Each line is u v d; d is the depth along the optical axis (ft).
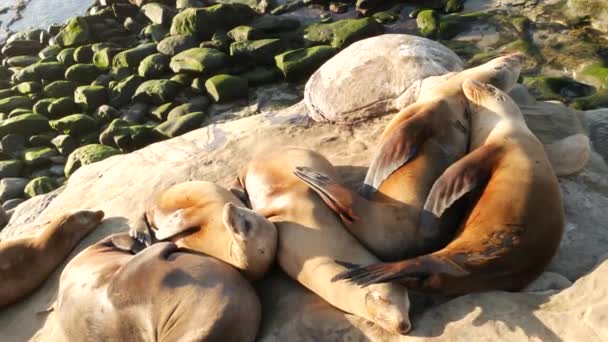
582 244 22.22
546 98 40.27
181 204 23.77
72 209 30.09
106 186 30.91
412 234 20.95
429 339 18.80
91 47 59.52
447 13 52.70
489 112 23.04
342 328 19.89
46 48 63.21
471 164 20.75
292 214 21.72
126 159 32.63
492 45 46.96
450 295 19.98
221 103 49.60
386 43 29.45
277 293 21.62
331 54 49.57
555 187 20.35
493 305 19.19
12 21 75.20
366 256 20.76
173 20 57.11
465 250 19.43
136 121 50.55
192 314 19.31
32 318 25.13
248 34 53.36
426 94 24.98
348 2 57.06
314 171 22.50
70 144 49.75
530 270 19.72
